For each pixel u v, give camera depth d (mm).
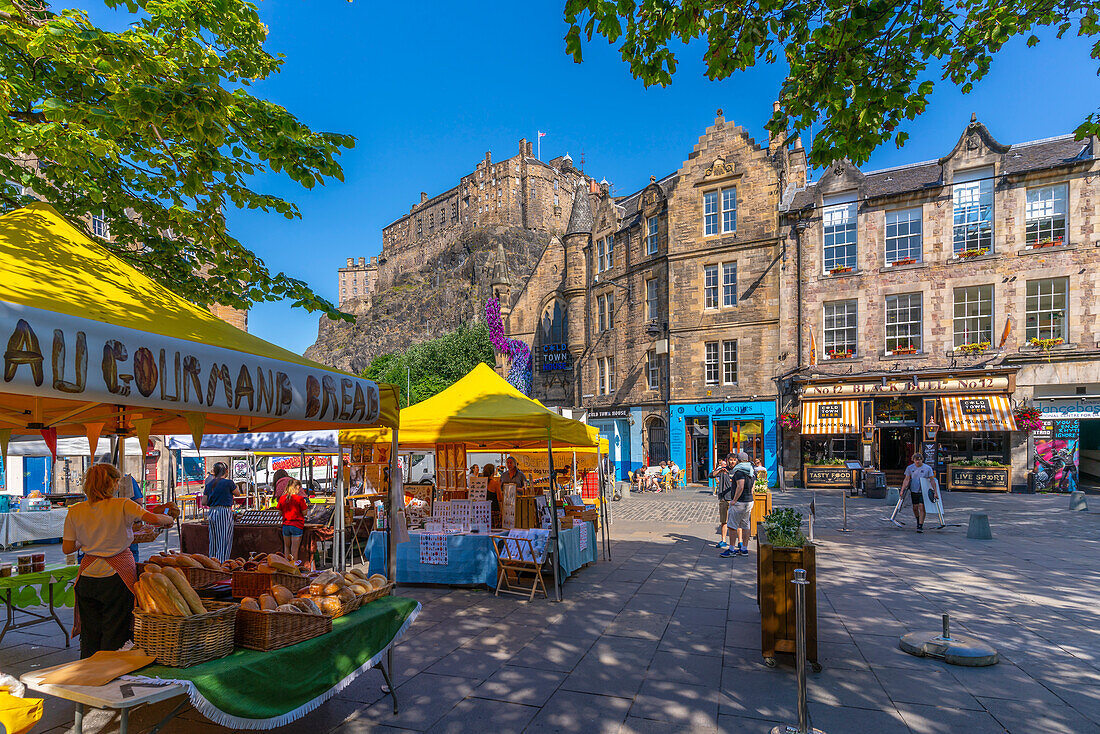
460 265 111312
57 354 2738
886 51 6320
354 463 14930
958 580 9023
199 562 4891
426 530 9555
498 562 8797
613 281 33875
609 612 7539
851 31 6059
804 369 26000
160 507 6941
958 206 23844
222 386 3662
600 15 5281
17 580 6012
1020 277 22703
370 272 157250
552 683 5301
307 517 11508
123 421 5883
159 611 3467
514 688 5195
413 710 4770
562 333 39500
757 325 27328
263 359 4043
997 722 4512
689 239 29250
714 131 28875
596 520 11320
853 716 4621
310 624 4039
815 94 6410
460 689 5180
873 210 25172
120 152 6293
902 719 4566
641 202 31969
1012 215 22922
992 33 6227
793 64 6637
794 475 25984
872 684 5223
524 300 41781
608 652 6078
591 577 9617
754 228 27625
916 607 7582
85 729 4461
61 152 5258
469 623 7109
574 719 4605
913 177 25391
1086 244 21781
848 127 6633
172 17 5660
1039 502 19094
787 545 5742
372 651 4602
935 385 23266
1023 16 6172
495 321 41688
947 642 5863
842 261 25797
